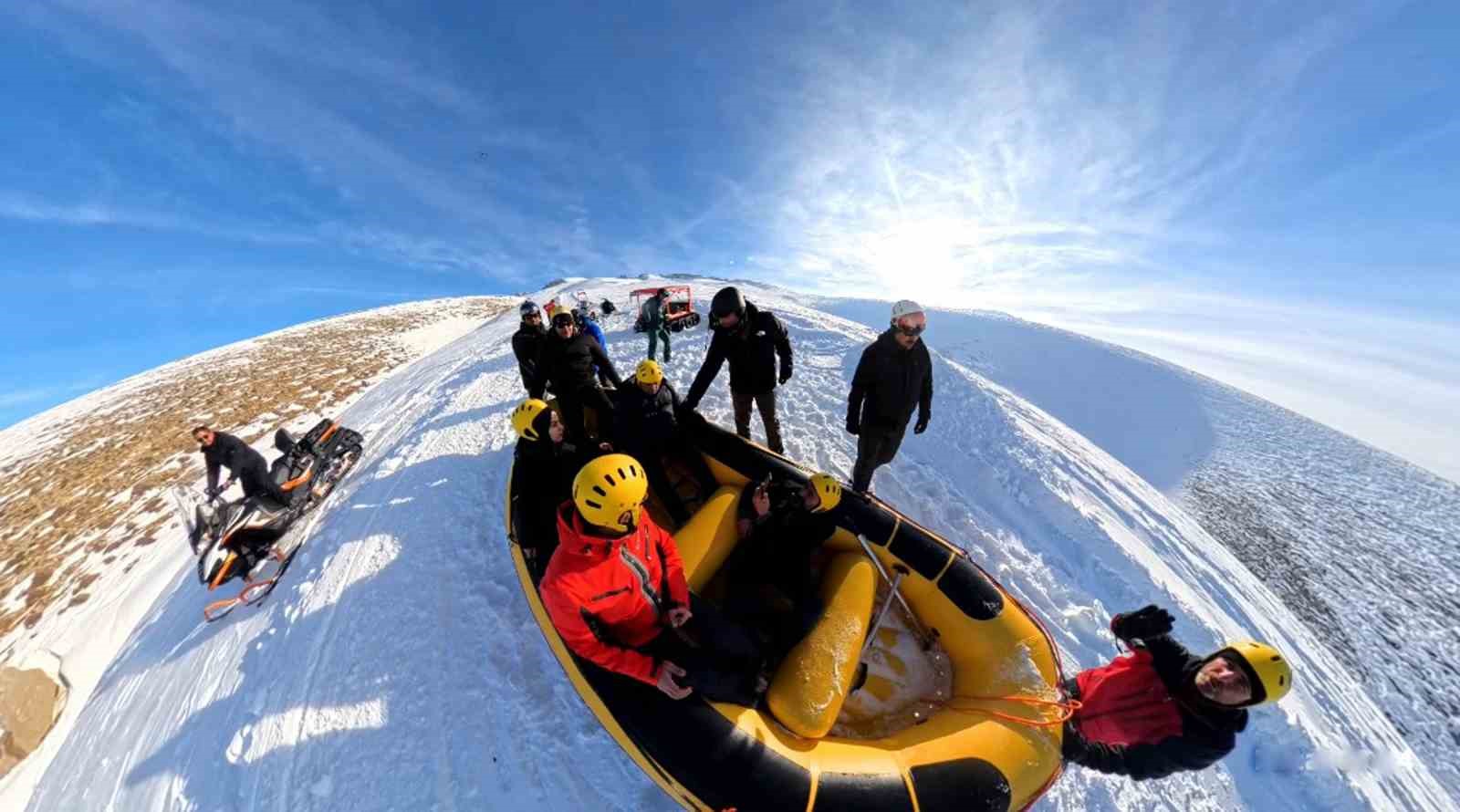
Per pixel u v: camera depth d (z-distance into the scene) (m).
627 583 2.25
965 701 2.93
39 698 4.49
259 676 3.56
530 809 2.68
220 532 5.26
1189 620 4.18
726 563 3.48
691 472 4.14
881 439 4.07
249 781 2.93
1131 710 2.53
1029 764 2.49
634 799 2.70
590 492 1.99
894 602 3.41
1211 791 2.99
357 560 4.41
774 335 4.36
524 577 3.30
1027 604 4.08
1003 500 5.19
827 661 2.69
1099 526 4.85
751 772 2.26
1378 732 3.73
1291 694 3.86
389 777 2.85
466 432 6.68
